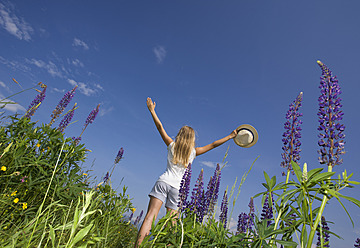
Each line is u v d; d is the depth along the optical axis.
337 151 1.86
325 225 2.19
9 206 2.66
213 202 3.01
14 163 2.99
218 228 2.43
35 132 3.41
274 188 2.08
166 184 3.54
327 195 1.72
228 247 2.17
